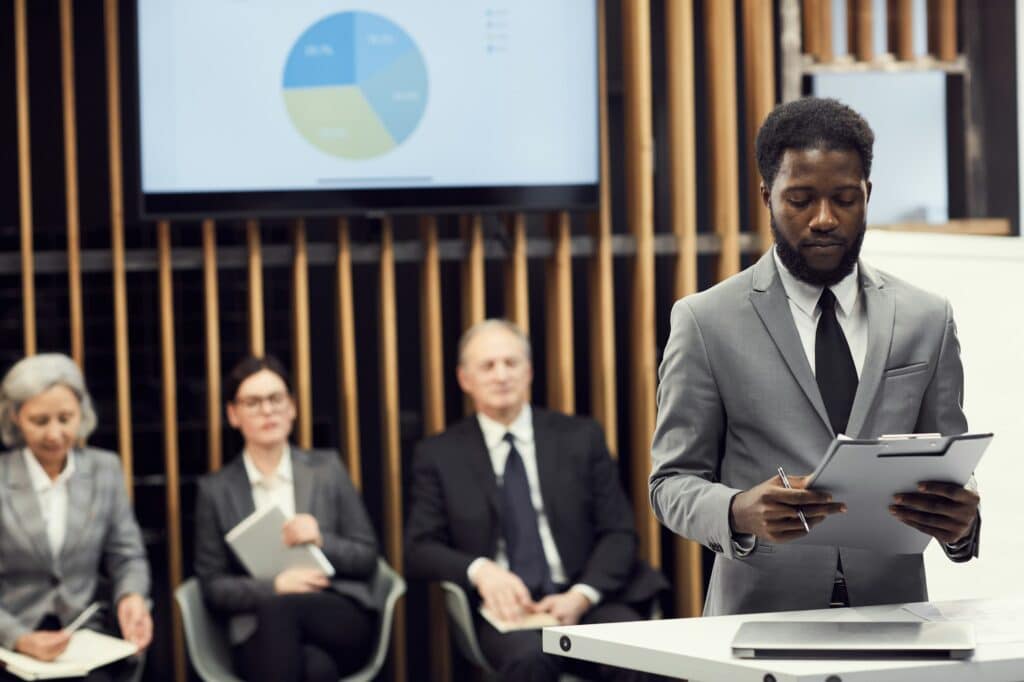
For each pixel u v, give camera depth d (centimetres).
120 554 536
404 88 596
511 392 550
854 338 286
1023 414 379
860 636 229
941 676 217
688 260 638
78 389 524
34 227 641
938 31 665
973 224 652
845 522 250
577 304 687
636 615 528
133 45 582
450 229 675
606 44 687
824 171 267
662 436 291
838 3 709
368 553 543
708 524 261
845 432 279
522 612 514
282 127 591
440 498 548
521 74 603
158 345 630
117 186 599
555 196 607
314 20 591
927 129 702
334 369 671
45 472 528
